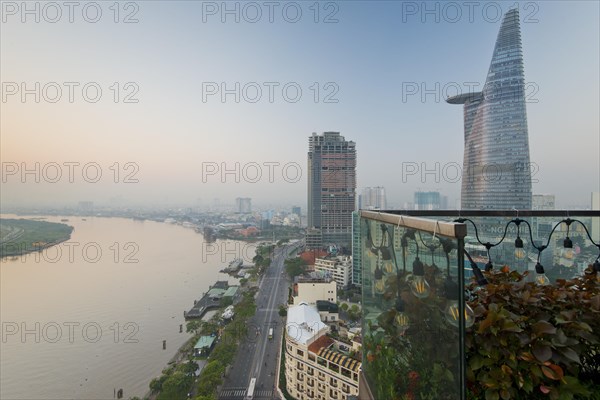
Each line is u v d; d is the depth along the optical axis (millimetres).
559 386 1241
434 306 1272
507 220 2270
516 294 1596
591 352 1478
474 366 1331
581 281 1747
